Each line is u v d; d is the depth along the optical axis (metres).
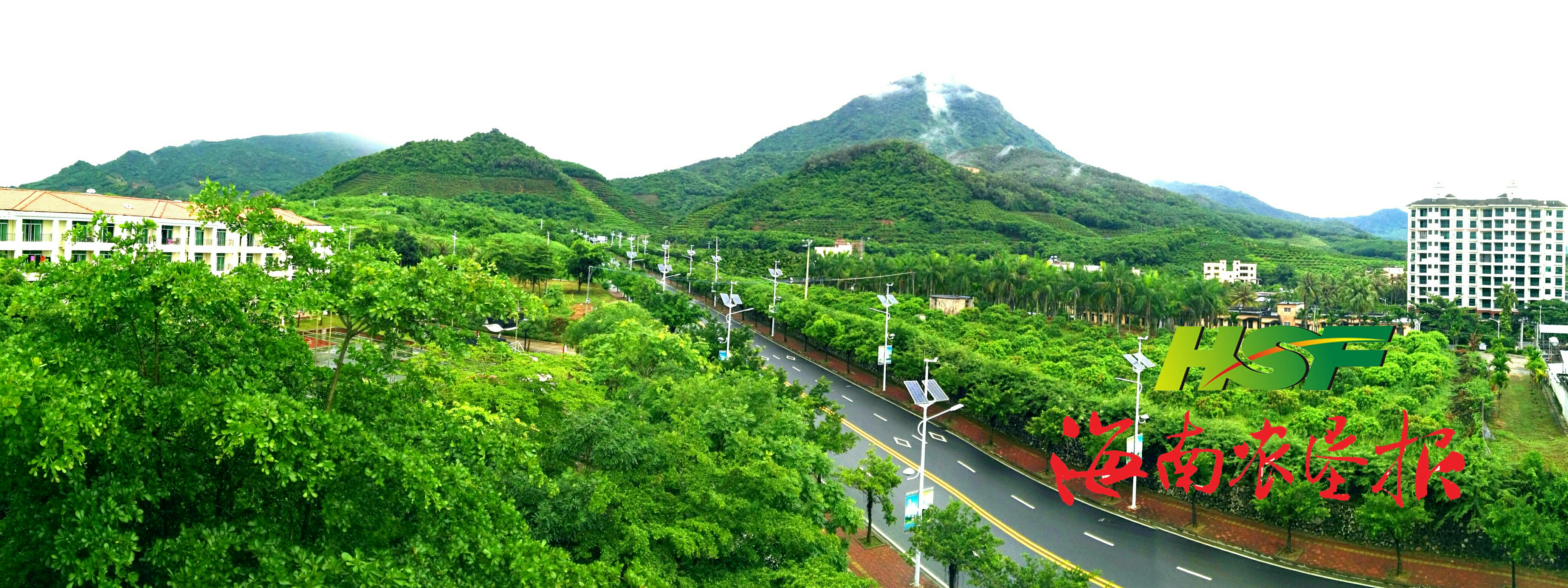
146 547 16.83
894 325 80.56
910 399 73.50
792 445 35.44
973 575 35.00
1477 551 43.16
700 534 26.08
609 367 48.34
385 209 160.88
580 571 20.03
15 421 13.85
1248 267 190.38
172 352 18.20
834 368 84.19
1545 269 149.00
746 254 165.38
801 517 29.94
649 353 50.12
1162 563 43.78
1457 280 152.62
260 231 19.56
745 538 28.64
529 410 35.09
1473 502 42.28
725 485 29.05
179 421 16.45
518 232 158.00
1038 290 113.62
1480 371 83.62
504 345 27.06
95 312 16.42
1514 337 128.62
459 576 18.11
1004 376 62.34
